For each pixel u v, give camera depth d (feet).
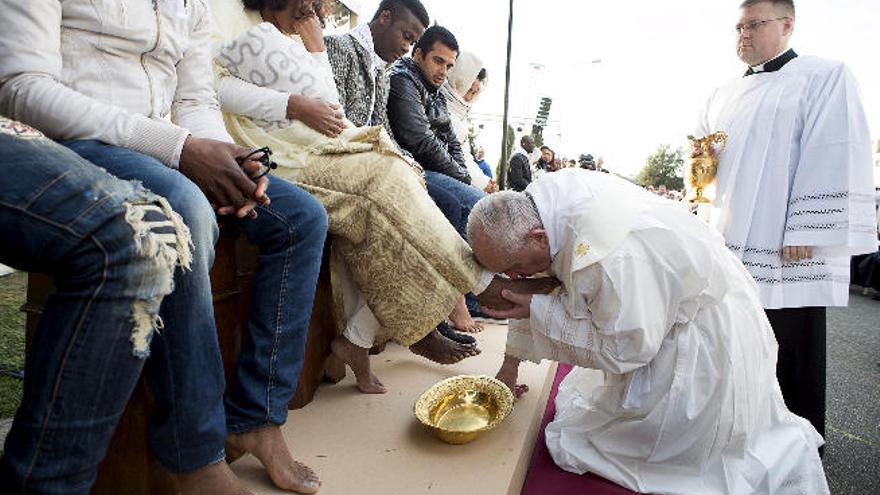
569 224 5.41
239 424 4.74
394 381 7.43
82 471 3.19
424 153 10.32
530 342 6.14
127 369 3.18
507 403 6.23
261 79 6.33
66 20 4.30
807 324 8.25
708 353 5.36
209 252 4.00
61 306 3.08
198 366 3.86
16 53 3.87
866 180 7.68
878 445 9.32
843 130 7.69
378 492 4.92
